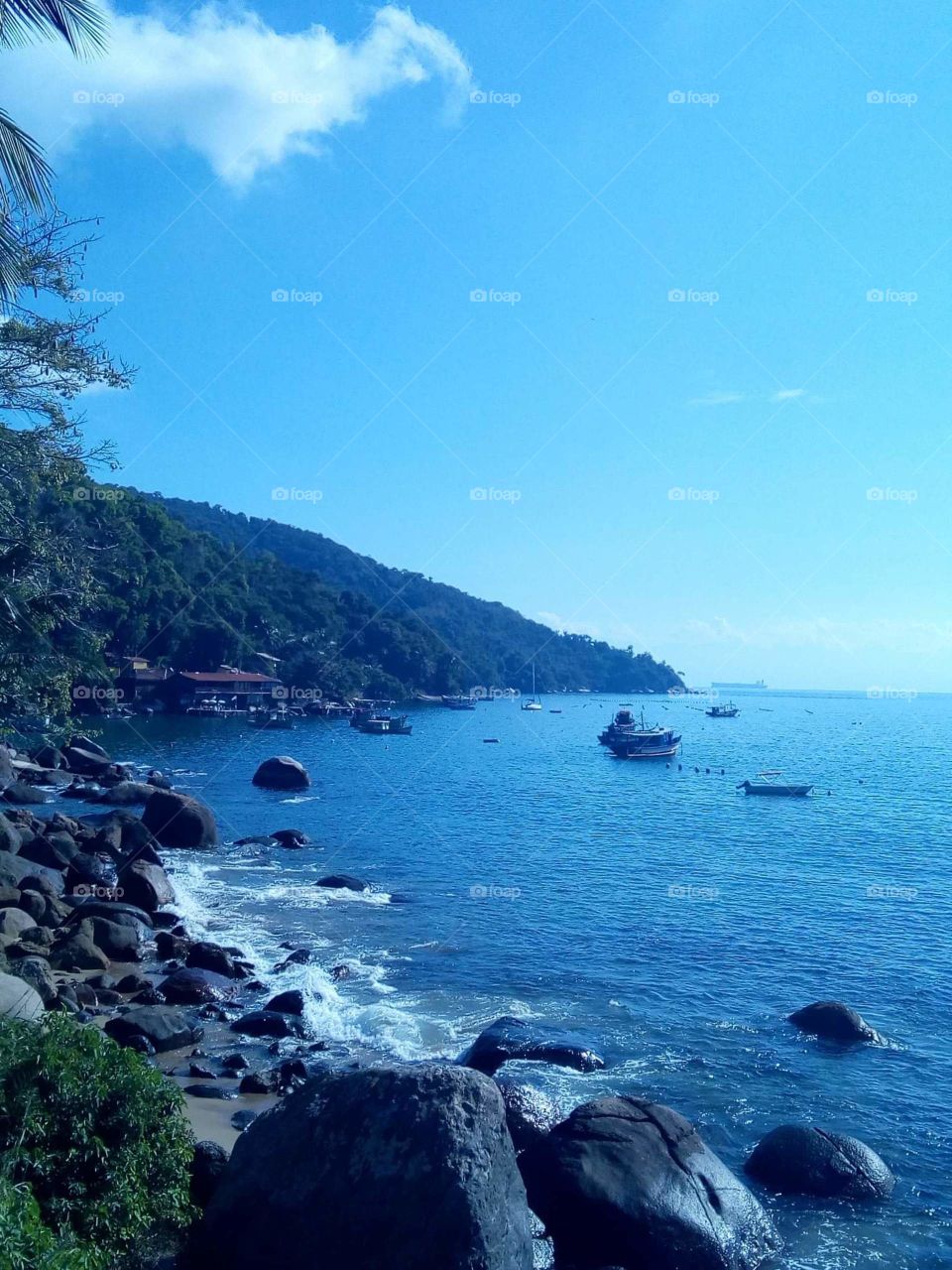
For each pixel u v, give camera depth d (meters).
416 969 23.77
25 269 18.66
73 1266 7.58
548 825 50.00
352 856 39.81
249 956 24.47
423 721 137.25
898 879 36.16
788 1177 13.78
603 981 23.08
